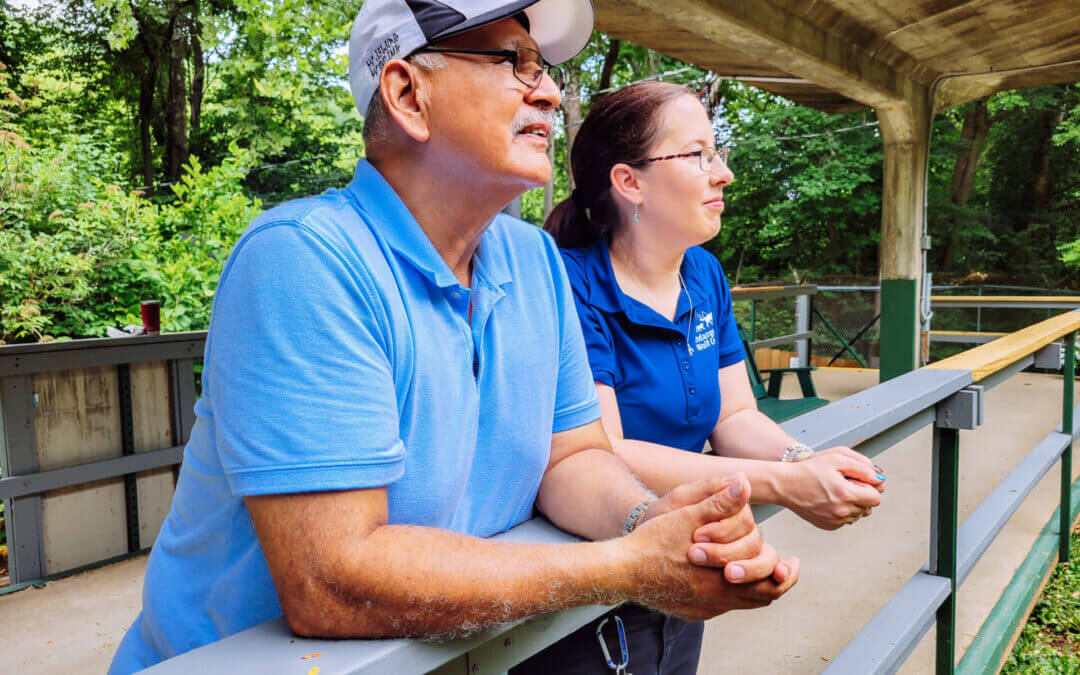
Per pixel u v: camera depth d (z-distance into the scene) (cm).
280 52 1130
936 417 194
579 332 103
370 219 76
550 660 113
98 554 345
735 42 450
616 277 133
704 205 129
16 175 764
